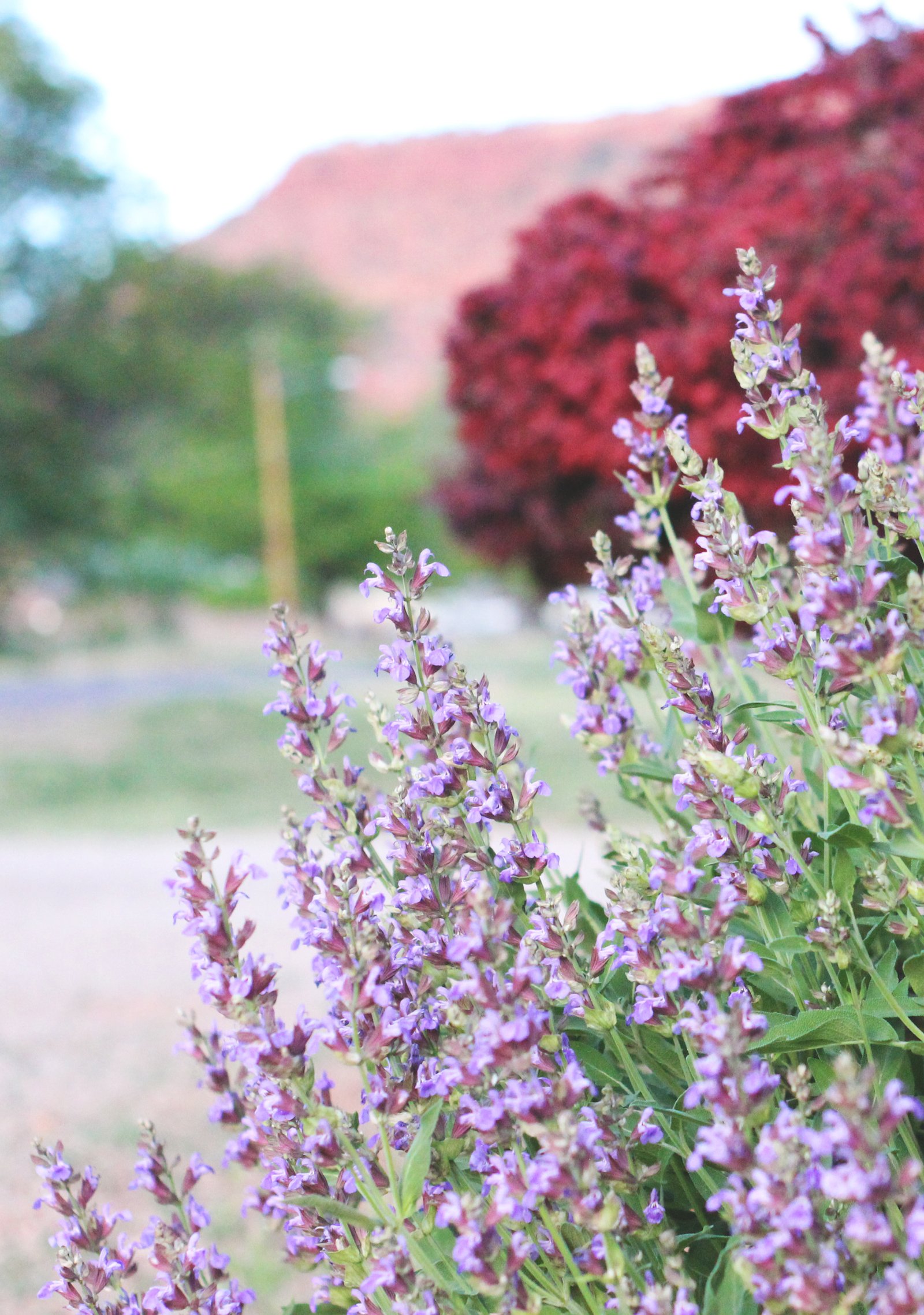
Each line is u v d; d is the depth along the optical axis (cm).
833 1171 114
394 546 163
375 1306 154
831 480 140
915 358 482
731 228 546
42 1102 431
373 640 3600
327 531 4072
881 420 135
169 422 4231
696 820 203
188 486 4084
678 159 672
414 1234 154
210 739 1576
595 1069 169
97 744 1570
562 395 595
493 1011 133
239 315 4856
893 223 518
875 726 137
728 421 501
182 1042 180
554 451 610
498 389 632
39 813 1134
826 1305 116
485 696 162
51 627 4675
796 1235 119
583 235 634
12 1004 559
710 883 157
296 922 157
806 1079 143
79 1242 168
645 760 188
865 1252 122
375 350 5975
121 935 698
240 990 143
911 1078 161
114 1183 365
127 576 4519
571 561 695
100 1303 169
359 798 163
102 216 4069
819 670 161
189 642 4575
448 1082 141
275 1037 142
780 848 163
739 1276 131
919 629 139
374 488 4075
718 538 163
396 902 161
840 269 512
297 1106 147
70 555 4100
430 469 791
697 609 195
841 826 146
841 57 633
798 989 159
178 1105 425
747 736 187
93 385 3866
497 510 698
